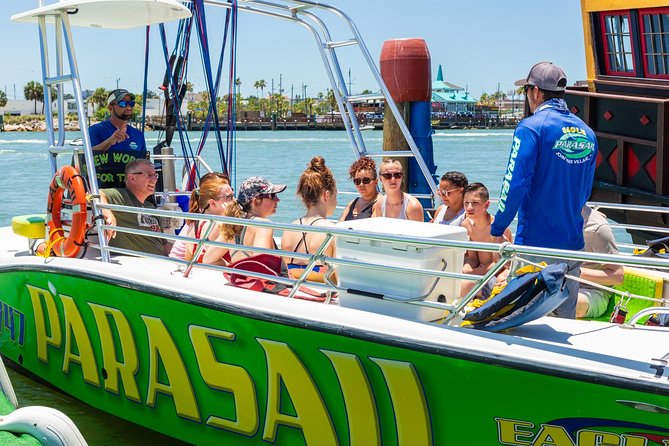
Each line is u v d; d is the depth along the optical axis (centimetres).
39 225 527
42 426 344
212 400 418
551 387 317
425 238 346
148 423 457
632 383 301
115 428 506
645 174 917
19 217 539
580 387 311
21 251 568
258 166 2767
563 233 384
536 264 339
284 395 389
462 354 329
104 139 595
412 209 523
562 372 312
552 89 381
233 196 509
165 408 444
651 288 479
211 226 417
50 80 539
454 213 500
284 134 8425
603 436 314
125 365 461
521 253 331
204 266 421
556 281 331
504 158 3444
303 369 378
